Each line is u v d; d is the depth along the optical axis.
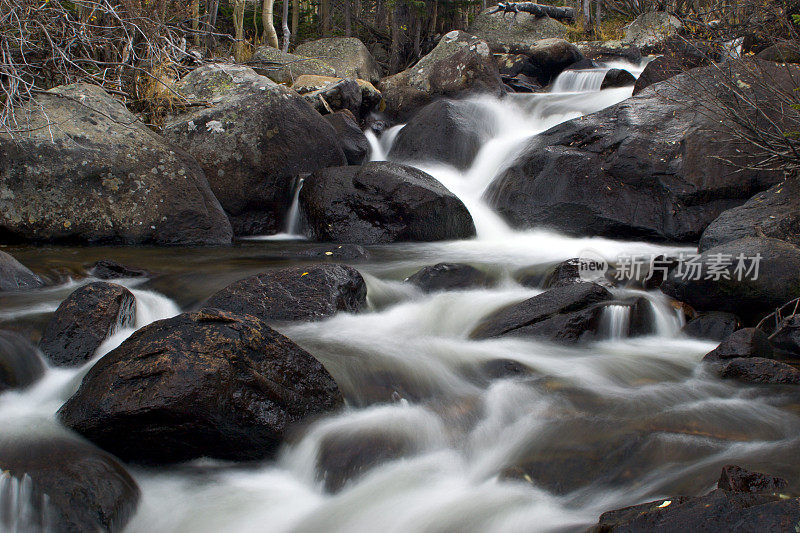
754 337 5.21
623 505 3.43
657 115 9.78
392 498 3.71
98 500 3.45
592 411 4.41
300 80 13.49
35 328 5.19
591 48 18.81
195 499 3.83
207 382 3.87
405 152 12.44
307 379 4.34
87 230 8.53
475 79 14.67
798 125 8.10
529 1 22.55
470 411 4.54
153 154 8.93
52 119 8.68
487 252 8.53
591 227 9.23
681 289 6.36
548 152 9.89
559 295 5.95
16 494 3.45
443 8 19.34
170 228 8.82
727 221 7.46
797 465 3.61
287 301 5.93
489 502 3.59
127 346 4.19
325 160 10.69
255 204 10.05
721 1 10.66
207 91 10.57
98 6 9.20
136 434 3.91
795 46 8.82
